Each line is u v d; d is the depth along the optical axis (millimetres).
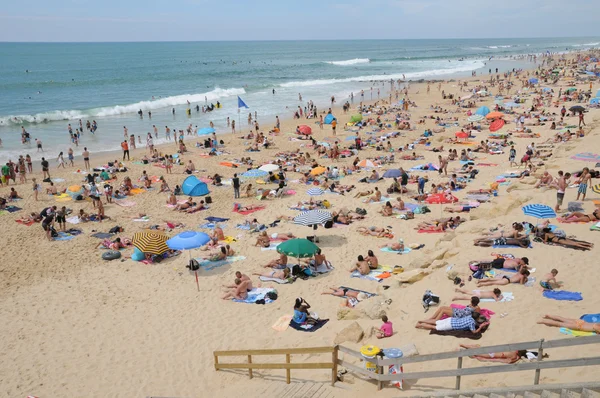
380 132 41781
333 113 53688
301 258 17859
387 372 9375
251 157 34250
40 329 13852
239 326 13594
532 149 30047
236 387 10641
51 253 19078
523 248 15148
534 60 132375
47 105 59094
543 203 19125
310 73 108875
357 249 18562
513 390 6578
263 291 15570
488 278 13336
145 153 36062
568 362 6172
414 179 27188
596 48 195750
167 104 61594
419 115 49531
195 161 33438
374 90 75312
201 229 21359
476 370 7152
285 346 12227
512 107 49375
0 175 28750
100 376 11695
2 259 18500
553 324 10336
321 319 13484
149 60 156375
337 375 9773
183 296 15578
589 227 16094
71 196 26000
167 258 18516
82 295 15797
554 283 12312
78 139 40281
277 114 53906
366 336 11672
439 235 19172
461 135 35250
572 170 23375
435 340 10742
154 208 24344
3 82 84125
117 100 64375
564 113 40781
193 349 12641
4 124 46281
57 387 11320
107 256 18406
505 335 10289
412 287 14320
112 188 25641
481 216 19312
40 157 34688
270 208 24000
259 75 104312
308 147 37375
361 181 27672
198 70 116875
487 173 27406
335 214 21734
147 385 11273
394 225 20781
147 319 14258
